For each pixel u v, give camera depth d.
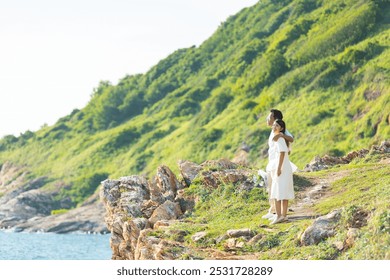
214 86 156.88
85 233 98.12
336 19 129.88
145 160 134.75
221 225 17.12
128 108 180.00
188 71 184.12
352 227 12.92
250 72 134.62
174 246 14.48
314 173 22.47
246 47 155.12
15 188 154.50
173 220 18.64
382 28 116.06
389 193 15.08
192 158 117.88
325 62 112.38
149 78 193.38
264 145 106.94
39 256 51.97
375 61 104.94
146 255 14.86
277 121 15.77
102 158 149.12
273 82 125.75
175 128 144.88
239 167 22.28
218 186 20.44
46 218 105.31
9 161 173.75
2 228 108.94
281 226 15.45
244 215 18.22
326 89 107.31
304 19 139.00
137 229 17.55
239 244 14.54
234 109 126.81
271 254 13.50
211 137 119.25
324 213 16.16
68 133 178.88
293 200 18.77
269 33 167.50
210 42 189.00
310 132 100.06
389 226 11.84
